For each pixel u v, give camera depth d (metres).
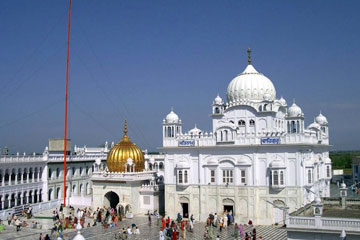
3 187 60.53
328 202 38.78
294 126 52.00
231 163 53.75
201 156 55.69
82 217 53.47
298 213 32.28
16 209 58.47
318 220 28.25
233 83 61.06
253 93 59.06
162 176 68.69
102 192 64.31
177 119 58.97
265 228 49.22
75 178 80.38
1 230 47.38
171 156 58.09
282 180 50.06
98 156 90.44
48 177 72.19
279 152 50.94
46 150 72.19
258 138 52.16
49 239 41.28
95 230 49.81
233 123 58.28
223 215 51.84
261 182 51.84
